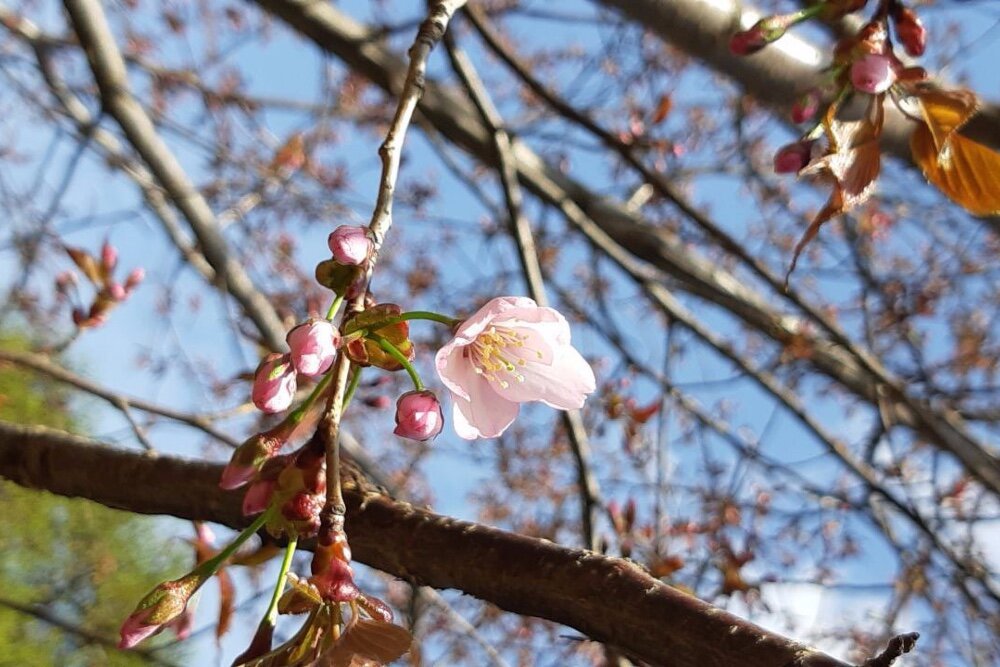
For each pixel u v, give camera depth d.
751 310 5.52
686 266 5.57
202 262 5.41
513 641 6.36
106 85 4.68
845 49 1.62
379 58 4.59
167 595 1.21
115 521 7.35
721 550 4.68
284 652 1.15
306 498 1.20
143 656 4.27
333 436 1.24
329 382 1.34
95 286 3.40
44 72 5.63
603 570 1.41
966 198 1.55
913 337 6.71
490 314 1.41
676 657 1.30
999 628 5.64
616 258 5.35
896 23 1.66
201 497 1.91
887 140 2.68
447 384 1.37
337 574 1.17
